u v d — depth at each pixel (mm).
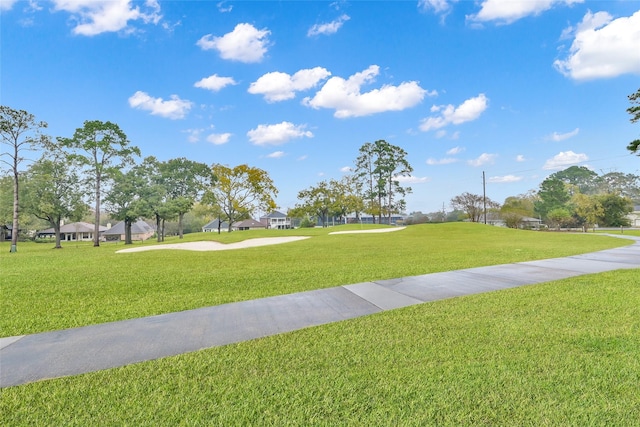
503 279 6961
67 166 31500
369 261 10414
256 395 2486
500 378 2668
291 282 7070
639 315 4254
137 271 9039
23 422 2186
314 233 32531
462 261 9961
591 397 2365
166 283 7164
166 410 2303
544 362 2941
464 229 31031
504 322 4078
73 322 4410
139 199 36344
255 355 3225
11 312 4914
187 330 4035
